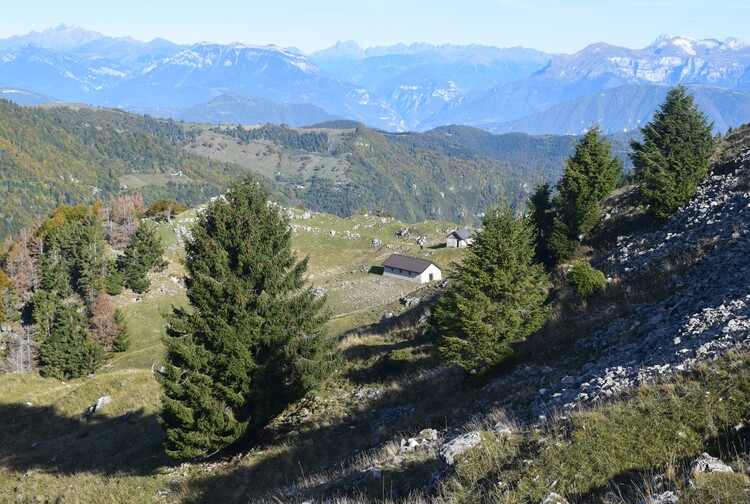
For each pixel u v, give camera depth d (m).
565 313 28.47
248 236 24.34
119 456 29.86
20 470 31.47
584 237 45.97
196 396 22.42
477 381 22.95
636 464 8.95
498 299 24.28
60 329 68.44
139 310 85.56
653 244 33.81
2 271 101.06
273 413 24.62
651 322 20.31
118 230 109.44
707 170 42.84
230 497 19.62
